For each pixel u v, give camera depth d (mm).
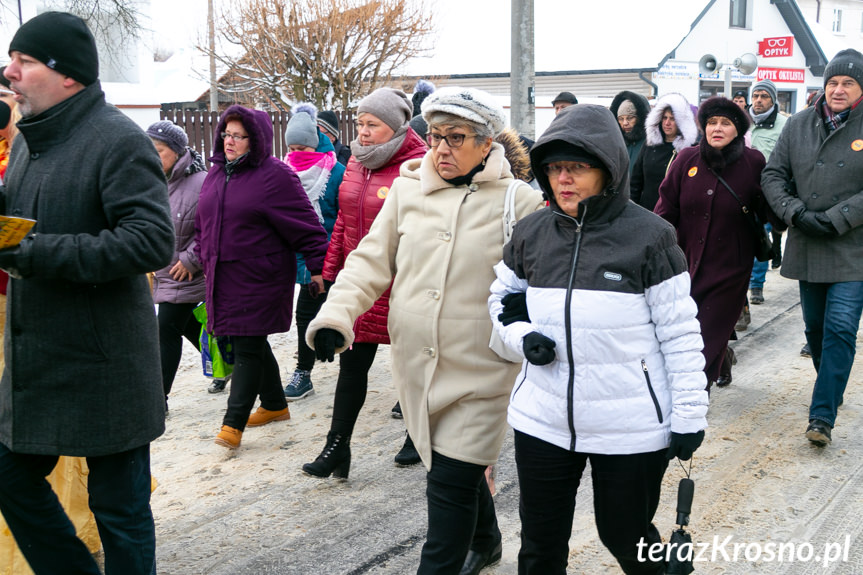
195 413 5500
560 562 2773
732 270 4766
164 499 4195
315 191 5918
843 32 43875
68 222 2596
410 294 3047
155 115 14008
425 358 3006
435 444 2973
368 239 3186
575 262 2549
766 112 8438
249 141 4566
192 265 5039
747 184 4746
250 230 4551
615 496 2605
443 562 2877
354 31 17375
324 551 3670
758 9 28453
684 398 2498
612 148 2473
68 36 2578
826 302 4777
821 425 4660
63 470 3350
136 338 2738
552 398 2602
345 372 4234
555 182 2570
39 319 2598
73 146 2607
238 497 4219
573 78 25156
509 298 2725
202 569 3521
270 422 5293
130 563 2742
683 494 2689
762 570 3475
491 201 3002
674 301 2512
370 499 4195
